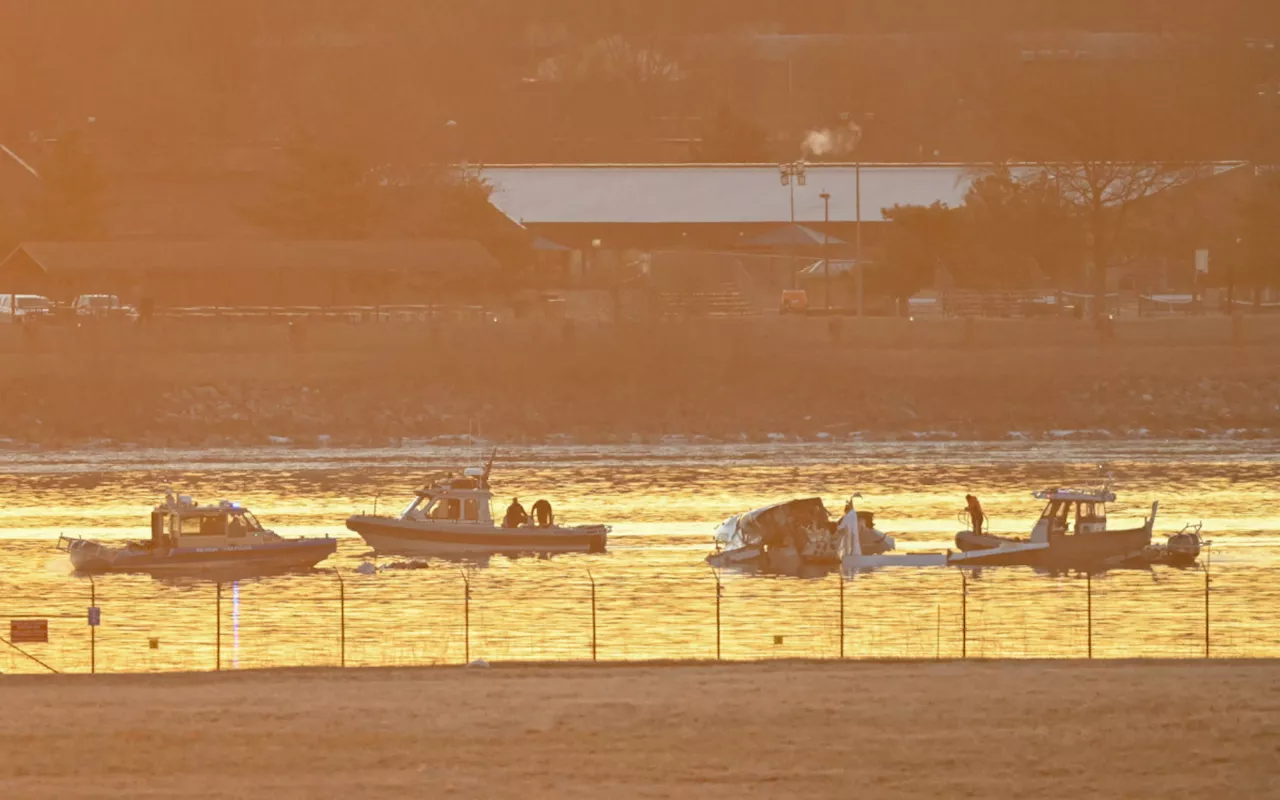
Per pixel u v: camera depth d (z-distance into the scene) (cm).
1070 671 16575
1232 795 12600
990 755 13538
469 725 14462
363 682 16275
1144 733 14062
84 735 14188
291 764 13412
